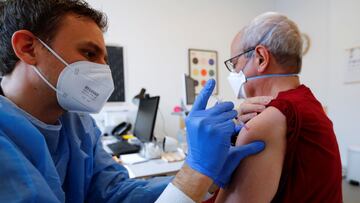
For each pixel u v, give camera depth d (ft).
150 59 10.19
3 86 2.38
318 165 2.21
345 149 10.27
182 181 2.09
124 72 9.76
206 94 2.27
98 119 8.91
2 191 1.77
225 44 11.69
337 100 10.48
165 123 10.48
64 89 2.42
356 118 9.89
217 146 2.02
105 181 3.32
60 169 2.68
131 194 3.17
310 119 2.24
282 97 2.44
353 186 9.30
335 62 10.45
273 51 2.59
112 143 7.52
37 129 2.30
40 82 2.34
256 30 2.68
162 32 10.36
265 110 2.34
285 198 2.18
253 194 2.12
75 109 2.65
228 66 3.15
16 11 2.22
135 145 7.17
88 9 2.45
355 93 9.87
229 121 2.15
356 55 9.75
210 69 11.35
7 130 2.06
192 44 10.96
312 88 11.44
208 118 2.10
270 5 12.66
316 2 11.03
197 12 11.01
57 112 2.59
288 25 2.61
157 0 10.20
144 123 7.36
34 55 2.27
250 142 2.22
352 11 9.77
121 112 9.20
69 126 2.91
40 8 2.23
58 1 2.30
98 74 2.53
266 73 2.68
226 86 11.77
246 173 2.16
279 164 2.14
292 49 2.56
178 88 10.70
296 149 2.19
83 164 2.93
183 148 7.11
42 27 2.24
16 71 2.30
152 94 10.27
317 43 11.10
